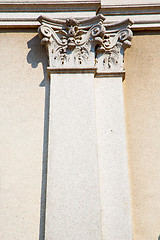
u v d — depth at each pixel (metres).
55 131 4.51
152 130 4.71
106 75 4.98
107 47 5.13
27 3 5.41
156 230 4.13
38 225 4.11
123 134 4.57
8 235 4.05
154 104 4.88
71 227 3.96
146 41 5.36
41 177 4.37
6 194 4.27
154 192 4.34
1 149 4.53
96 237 3.89
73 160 4.32
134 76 5.10
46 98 4.87
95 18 5.12
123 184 4.27
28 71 5.06
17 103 4.82
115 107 4.75
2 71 5.04
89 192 4.13
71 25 5.12
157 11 5.47
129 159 4.53
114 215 4.10
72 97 4.74
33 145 4.56
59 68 4.92
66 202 4.09
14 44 5.25
